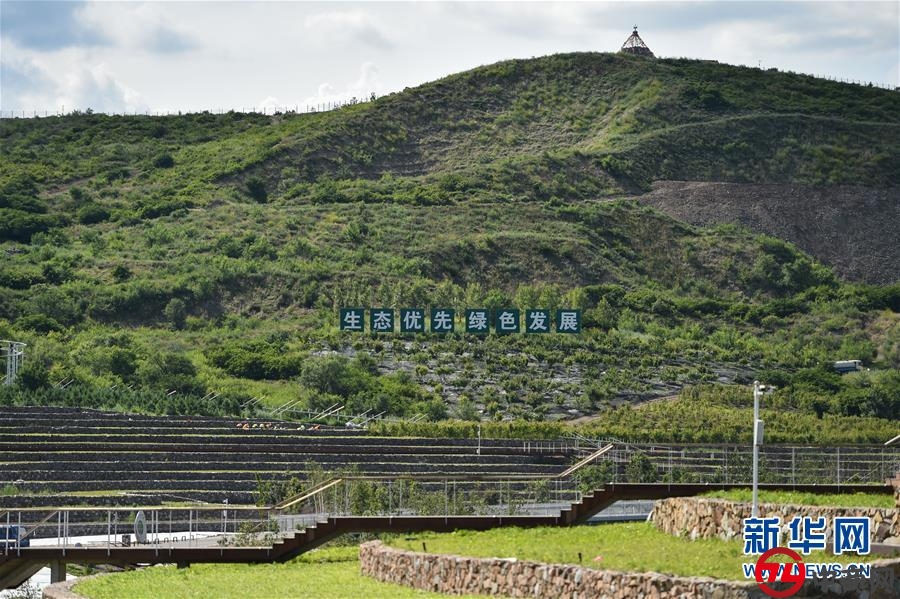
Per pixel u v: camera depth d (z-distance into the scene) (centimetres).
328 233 19750
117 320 15762
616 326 16512
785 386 14088
